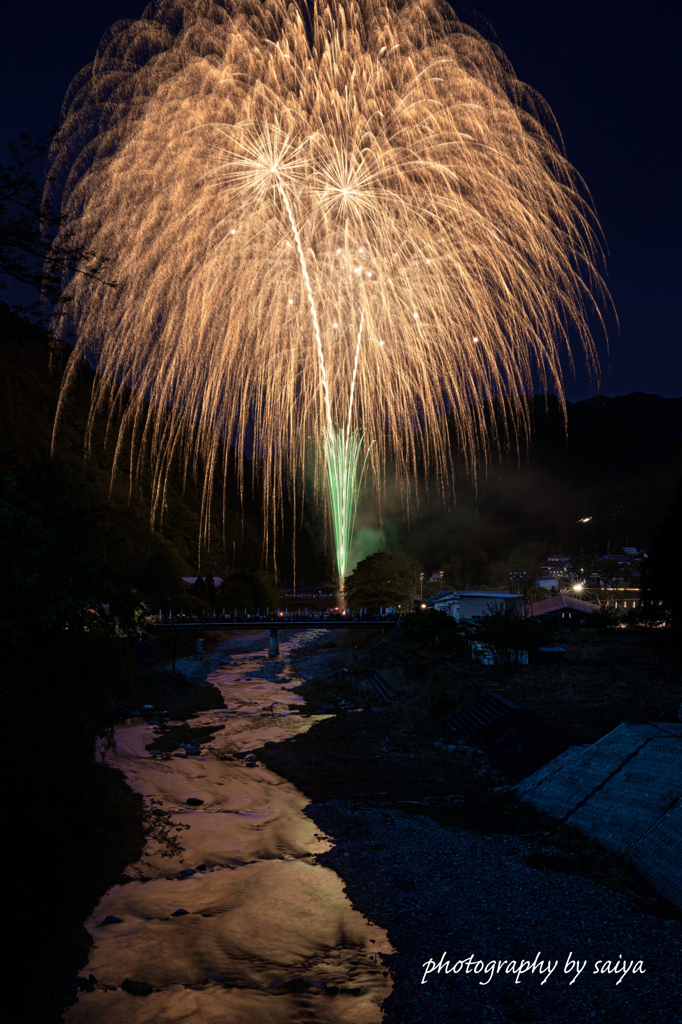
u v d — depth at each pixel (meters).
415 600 109.62
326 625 100.94
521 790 31.78
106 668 28.00
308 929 20.42
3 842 19.28
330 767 38.28
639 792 26.41
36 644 22.89
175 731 48.41
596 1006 15.91
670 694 39.47
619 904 20.50
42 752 22.42
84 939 19.61
